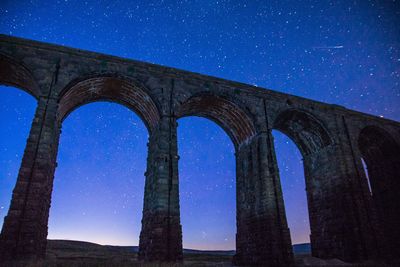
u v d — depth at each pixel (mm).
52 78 19031
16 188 15727
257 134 23766
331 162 26766
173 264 15609
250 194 23422
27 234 15102
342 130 27812
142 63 22031
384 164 31969
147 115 23703
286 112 26250
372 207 25188
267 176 21922
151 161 21641
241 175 25344
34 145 16984
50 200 19031
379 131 30578
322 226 26203
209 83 23734
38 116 17734
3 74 20141
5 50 18594
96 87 21781
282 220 20641
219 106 25172
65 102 20641
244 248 22859
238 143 26734
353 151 27250
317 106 27578
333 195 25828
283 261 19516
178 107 21672
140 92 21891
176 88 22312
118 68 21219
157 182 18766
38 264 13305
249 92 24906
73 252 33438
